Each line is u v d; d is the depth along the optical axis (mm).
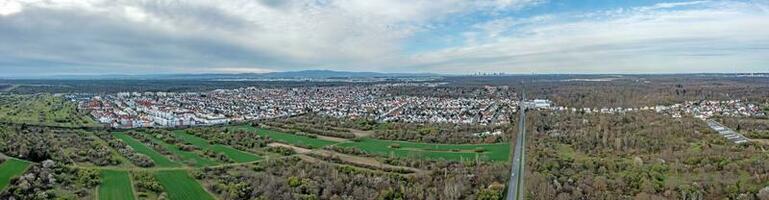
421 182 161250
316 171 172000
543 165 181500
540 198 145750
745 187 144875
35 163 164500
